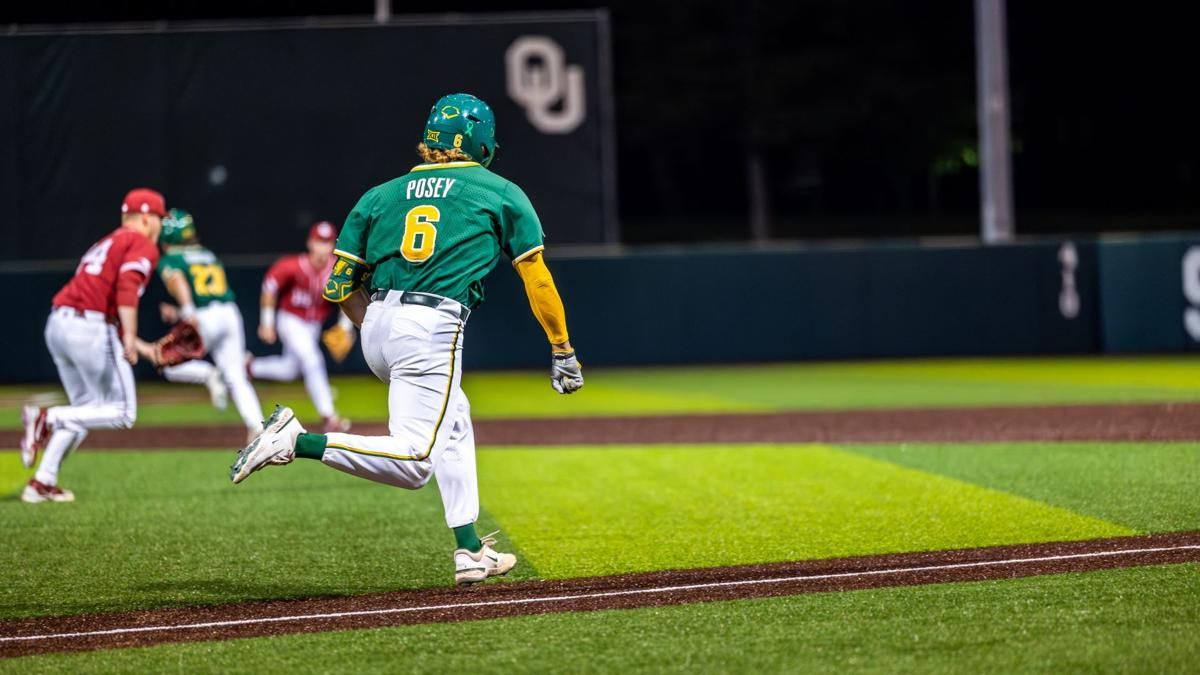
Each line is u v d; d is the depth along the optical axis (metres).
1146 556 18.73
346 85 57.47
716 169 150.00
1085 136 147.75
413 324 16.94
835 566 18.98
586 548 21.03
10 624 16.64
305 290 38.84
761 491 26.56
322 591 18.33
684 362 65.31
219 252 57.84
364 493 27.34
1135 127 146.62
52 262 57.19
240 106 57.31
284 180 57.69
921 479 27.44
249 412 35.28
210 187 57.47
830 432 36.88
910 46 142.38
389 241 17.33
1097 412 39.84
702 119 139.25
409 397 17.05
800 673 13.64
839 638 14.88
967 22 142.50
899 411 42.03
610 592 17.69
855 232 137.38
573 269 64.31
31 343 59.66
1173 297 66.56
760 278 65.56
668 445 34.88
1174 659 13.72
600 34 57.62
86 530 23.33
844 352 66.19
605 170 58.03
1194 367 58.06
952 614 15.77
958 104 143.25
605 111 57.84
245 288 59.75
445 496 18.19
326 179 57.75
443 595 17.88
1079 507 23.39
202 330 34.78
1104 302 66.50
